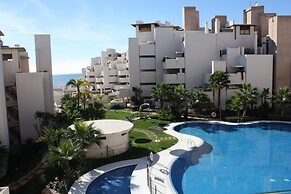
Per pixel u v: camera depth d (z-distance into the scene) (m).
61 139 23.11
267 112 45.22
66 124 30.58
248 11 63.19
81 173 22.27
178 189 20.83
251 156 28.23
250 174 23.70
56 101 64.38
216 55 56.25
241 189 20.88
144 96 60.22
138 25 62.81
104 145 26.22
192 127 40.50
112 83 85.31
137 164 24.61
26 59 43.72
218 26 56.69
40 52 39.09
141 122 41.81
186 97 45.00
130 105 56.66
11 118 34.25
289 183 21.94
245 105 41.25
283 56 48.59
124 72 77.19
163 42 59.53
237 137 35.12
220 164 26.00
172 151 28.12
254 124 40.38
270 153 29.14
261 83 48.62
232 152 29.41
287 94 41.69
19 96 33.28
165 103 51.25
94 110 35.28
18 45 40.16
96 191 19.98
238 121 41.59
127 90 60.38
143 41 62.53
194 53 55.66
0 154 21.47
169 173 22.48
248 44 57.31
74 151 19.83
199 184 21.75
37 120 33.69
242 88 43.09
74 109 34.16
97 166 24.16
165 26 66.94
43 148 29.23
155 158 26.02
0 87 25.77
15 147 29.14
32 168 24.36
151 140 32.00
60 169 22.64
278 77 48.81
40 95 33.84
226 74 45.81
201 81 56.16
